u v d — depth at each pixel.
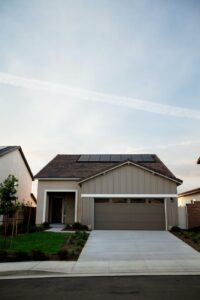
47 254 9.98
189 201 25.73
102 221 18.55
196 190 22.50
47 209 21.89
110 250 11.22
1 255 9.28
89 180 19.19
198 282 6.70
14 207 13.71
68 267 8.30
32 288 6.26
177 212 18.34
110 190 18.95
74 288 6.24
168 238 14.41
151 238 14.41
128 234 15.88
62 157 26.30
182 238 14.31
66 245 11.88
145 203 18.69
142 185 18.91
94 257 9.87
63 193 23.11
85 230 17.59
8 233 15.25
